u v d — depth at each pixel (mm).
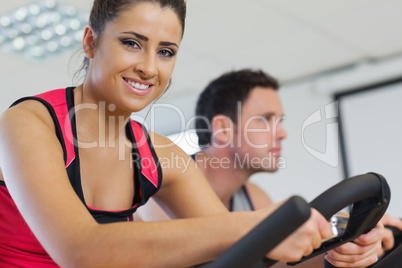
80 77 1412
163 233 882
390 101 6430
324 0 4617
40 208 948
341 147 6668
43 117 1168
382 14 4977
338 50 5820
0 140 1069
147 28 1149
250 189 2506
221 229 879
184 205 1391
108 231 884
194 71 6117
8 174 1022
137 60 1164
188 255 882
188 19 4750
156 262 885
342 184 910
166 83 1220
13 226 1230
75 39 5195
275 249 855
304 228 849
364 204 946
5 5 4543
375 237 1078
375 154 6480
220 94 2271
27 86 6156
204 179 1428
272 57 5875
